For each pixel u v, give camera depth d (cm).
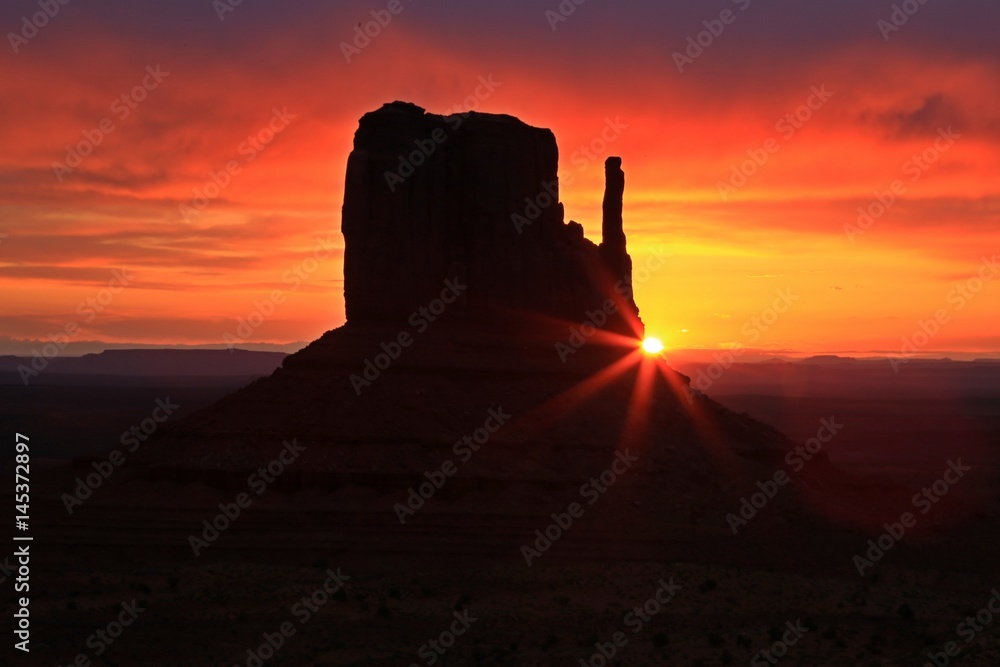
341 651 7500
